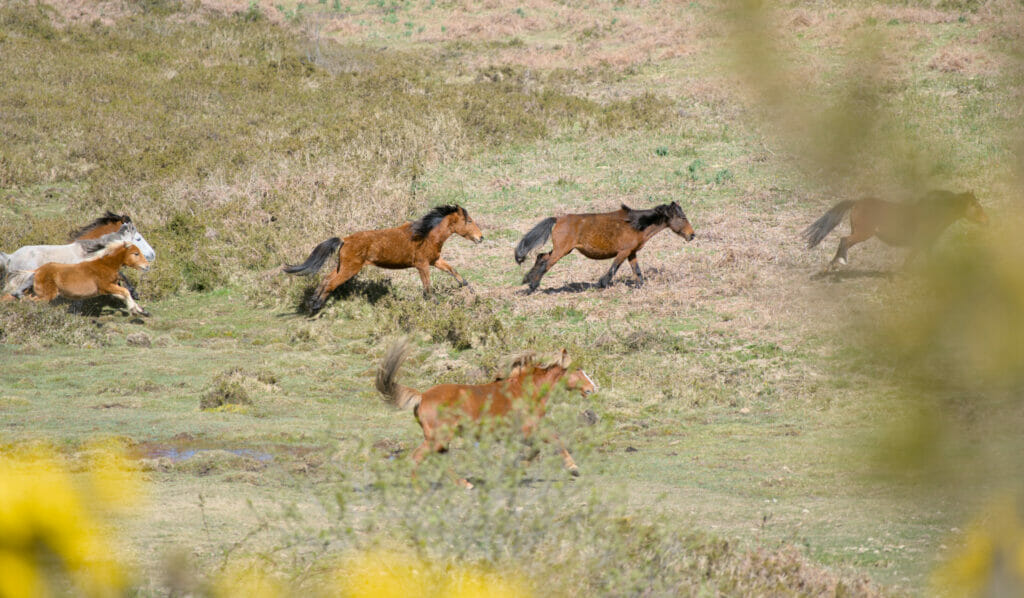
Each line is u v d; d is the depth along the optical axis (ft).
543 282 223.30
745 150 314.76
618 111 358.23
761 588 61.21
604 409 137.39
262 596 35.60
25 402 140.15
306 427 127.54
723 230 248.32
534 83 397.60
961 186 116.47
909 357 14.15
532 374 90.22
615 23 474.49
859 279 18.34
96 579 17.25
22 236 239.09
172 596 42.47
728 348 169.99
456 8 524.11
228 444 118.11
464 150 323.57
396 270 235.20
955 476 14.53
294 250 238.07
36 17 418.31
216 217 257.75
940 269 13.58
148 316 208.74
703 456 112.88
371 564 50.96
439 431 82.12
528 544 54.19
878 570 67.77
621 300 203.82
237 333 197.36
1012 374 13.14
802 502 90.43
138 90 363.56
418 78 394.11
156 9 461.78
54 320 189.06
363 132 320.91
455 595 44.04
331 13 517.14
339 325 199.72
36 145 310.04
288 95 370.53
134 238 213.66
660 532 63.87
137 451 113.60
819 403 136.98
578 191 290.15
